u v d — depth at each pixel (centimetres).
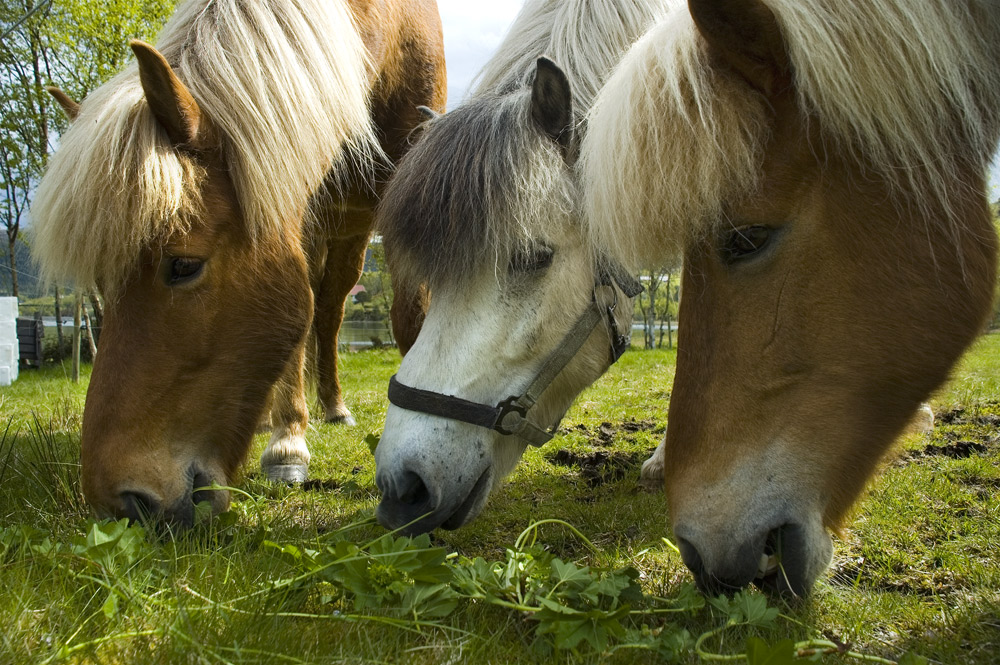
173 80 238
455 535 289
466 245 215
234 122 259
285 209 272
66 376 1038
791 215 176
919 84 175
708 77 176
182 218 245
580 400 610
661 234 183
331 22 299
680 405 192
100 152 233
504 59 285
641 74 183
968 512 285
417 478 216
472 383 221
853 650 180
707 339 188
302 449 397
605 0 267
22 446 393
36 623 166
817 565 183
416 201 222
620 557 253
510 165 217
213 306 256
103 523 216
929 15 175
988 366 695
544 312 229
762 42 170
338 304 527
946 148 181
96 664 152
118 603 179
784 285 177
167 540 237
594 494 348
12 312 1062
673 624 184
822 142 173
